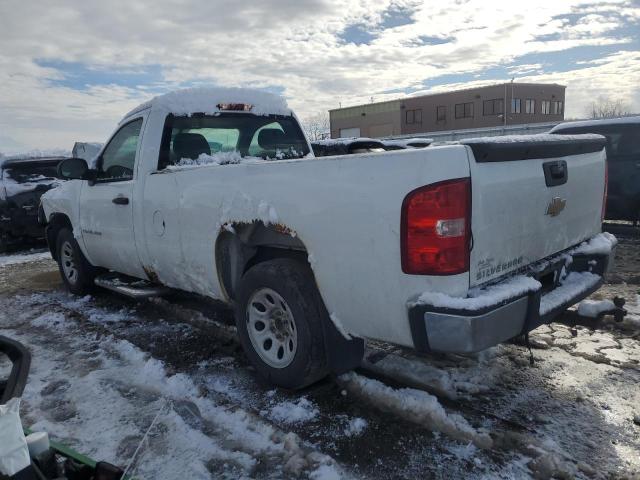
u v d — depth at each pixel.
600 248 3.67
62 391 3.70
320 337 3.28
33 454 1.94
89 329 4.98
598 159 3.79
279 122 5.28
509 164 2.83
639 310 4.63
